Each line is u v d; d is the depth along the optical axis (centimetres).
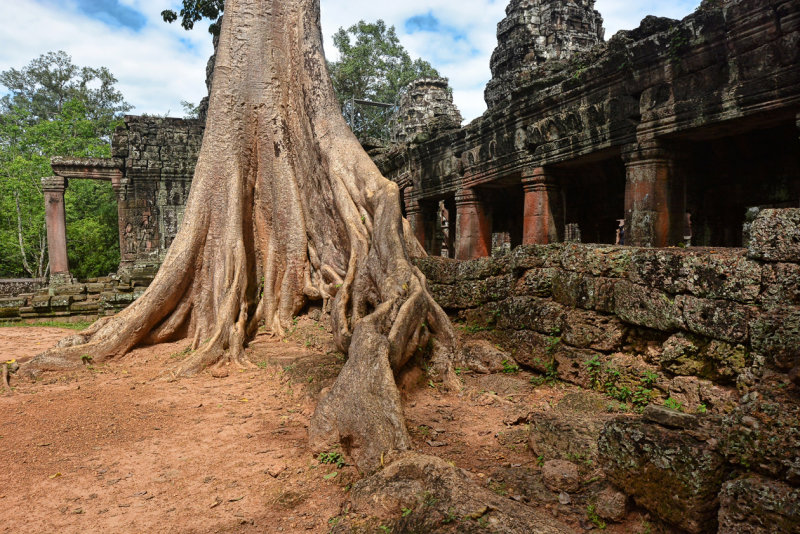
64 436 479
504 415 468
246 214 933
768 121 809
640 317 443
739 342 354
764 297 331
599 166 1526
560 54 1772
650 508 273
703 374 389
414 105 2742
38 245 3412
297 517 333
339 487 371
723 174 1212
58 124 3444
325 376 605
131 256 2544
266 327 891
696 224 1311
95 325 805
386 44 4472
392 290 626
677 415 279
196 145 2627
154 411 550
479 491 297
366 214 816
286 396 591
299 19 970
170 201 2605
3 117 3562
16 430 497
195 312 860
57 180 2422
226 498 359
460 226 1686
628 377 448
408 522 286
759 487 225
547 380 536
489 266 668
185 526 324
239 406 564
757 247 337
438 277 765
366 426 397
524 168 1330
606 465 304
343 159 886
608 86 1034
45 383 674
